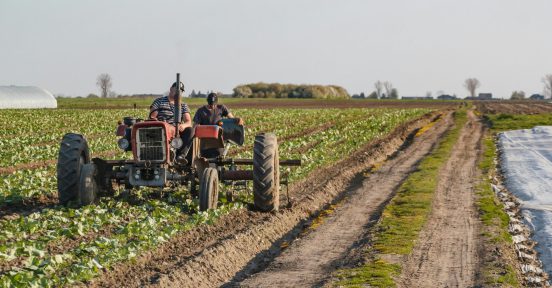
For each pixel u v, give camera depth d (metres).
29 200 17.94
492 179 25.59
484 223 16.98
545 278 12.76
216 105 17.67
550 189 23.09
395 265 12.89
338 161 29.70
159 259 12.59
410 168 28.41
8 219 15.44
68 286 10.48
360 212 18.83
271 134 17.44
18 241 12.59
